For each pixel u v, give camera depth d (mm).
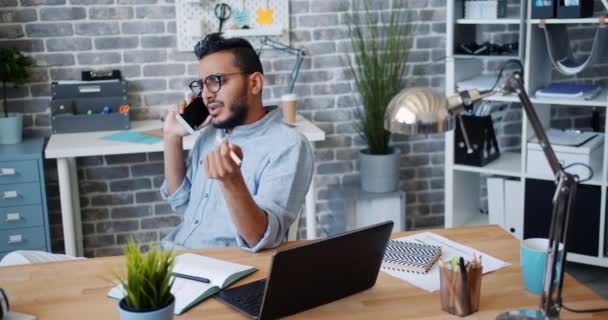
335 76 4422
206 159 1992
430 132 1693
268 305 1727
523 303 1836
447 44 4000
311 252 1741
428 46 4477
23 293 1944
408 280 1996
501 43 4500
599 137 3979
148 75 4215
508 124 4562
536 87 3934
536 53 3877
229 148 1976
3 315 1761
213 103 2354
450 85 4059
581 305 1808
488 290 1921
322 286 1820
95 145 3615
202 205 2471
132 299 1574
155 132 3889
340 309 1825
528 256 1883
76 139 3770
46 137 4172
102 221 4348
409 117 1695
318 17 4320
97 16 4090
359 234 1832
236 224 2139
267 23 4246
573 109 4504
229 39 2359
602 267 4113
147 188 4363
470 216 4488
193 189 2547
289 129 2398
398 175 4348
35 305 1864
